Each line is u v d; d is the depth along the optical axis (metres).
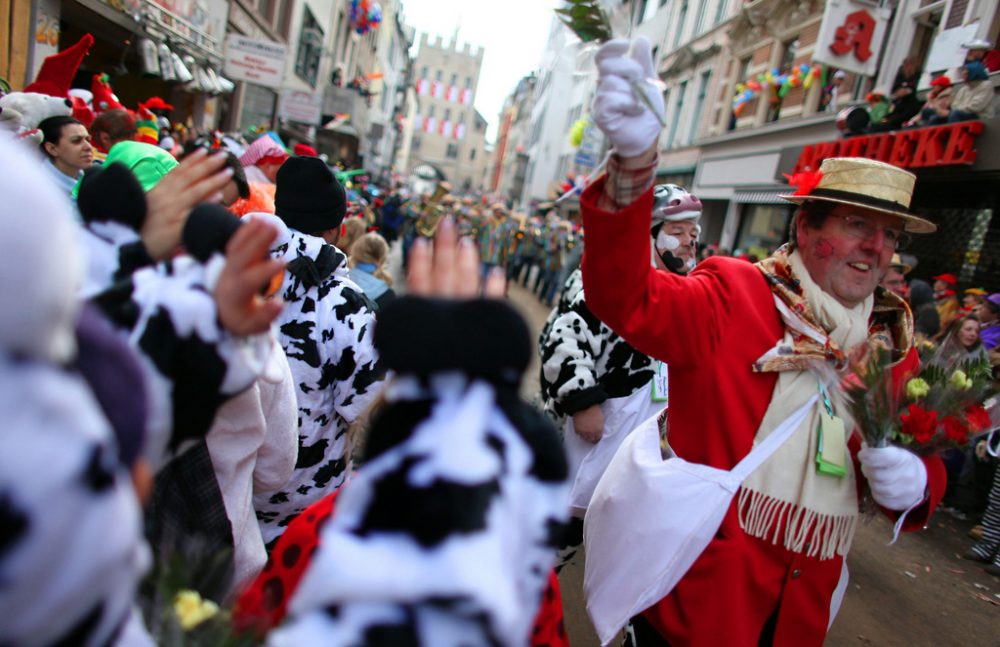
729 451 1.81
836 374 1.81
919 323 6.57
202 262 1.07
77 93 5.12
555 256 14.84
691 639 1.76
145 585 1.01
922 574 4.59
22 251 0.54
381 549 0.77
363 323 2.34
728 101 17.08
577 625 3.19
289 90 16.39
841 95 12.34
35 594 0.55
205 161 1.28
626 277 1.61
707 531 1.78
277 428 1.87
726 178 16.44
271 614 1.23
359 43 31.47
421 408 0.91
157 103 7.30
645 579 1.81
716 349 1.82
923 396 1.82
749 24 16.23
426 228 14.69
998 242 8.64
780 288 1.90
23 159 0.58
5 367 0.56
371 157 36.31
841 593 2.00
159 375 0.99
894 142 9.58
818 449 1.81
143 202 1.20
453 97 88.56
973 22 9.27
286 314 2.28
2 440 0.54
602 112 1.43
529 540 0.89
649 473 1.88
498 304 0.95
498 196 55.34
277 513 2.36
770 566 1.82
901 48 11.02
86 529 0.57
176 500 1.55
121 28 8.66
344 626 0.75
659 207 2.95
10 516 0.53
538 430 0.94
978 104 8.42
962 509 6.07
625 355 2.79
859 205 1.82
